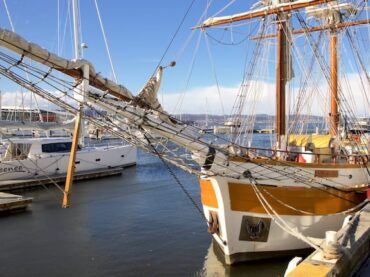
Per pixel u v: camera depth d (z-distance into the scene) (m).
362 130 18.94
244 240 12.81
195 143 11.27
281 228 12.94
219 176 12.06
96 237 17.47
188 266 13.72
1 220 20.58
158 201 25.19
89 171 35.81
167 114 10.54
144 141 10.43
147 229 18.61
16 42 7.28
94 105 9.14
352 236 11.66
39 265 14.16
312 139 16.47
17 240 17.16
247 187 12.48
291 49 16.03
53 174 33.16
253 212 12.65
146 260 14.45
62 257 14.97
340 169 14.03
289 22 16.06
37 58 7.71
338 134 18.03
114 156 40.19
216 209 12.82
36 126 29.34
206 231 18.05
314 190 13.22
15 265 14.18
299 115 18.97
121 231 18.38
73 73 8.53
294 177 13.01
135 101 9.80
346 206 13.86
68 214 21.84
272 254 13.20
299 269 9.28
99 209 23.08
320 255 10.20
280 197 12.81
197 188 30.03
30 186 30.06
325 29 22.03
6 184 28.83
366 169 15.27
